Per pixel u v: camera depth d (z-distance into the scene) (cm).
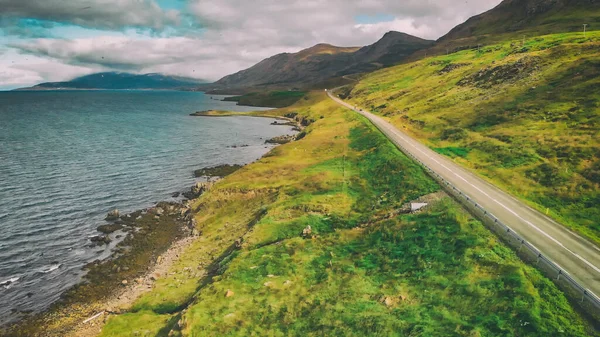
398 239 3303
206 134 13450
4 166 8075
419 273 2756
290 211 4322
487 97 7650
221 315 2566
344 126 9594
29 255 4353
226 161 9194
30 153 9431
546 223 3244
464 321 2152
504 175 4462
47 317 3247
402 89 13238
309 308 2567
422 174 4662
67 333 2995
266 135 13338
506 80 8100
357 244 3466
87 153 9656
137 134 13100
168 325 2773
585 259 2620
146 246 4634
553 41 10075
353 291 2695
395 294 2570
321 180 5331
